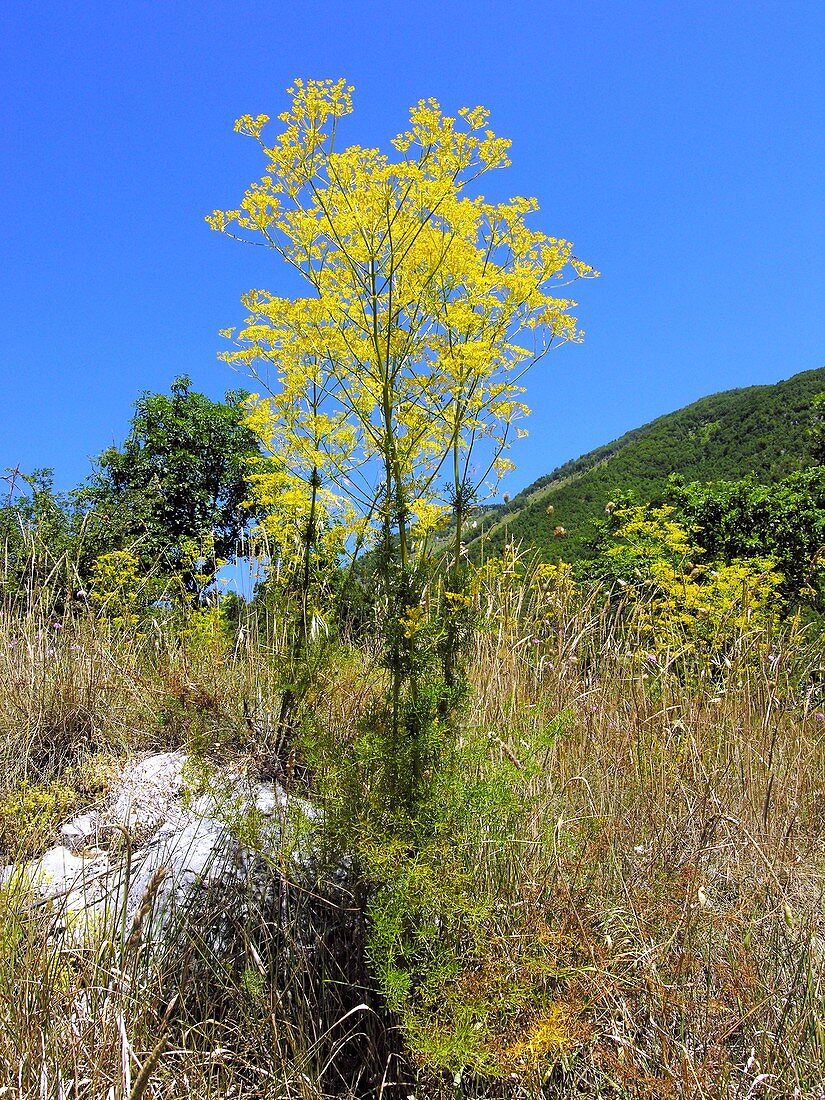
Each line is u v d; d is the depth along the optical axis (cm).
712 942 229
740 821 295
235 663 434
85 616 505
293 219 275
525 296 276
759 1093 187
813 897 264
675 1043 190
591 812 298
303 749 287
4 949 198
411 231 253
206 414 1670
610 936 220
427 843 208
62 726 376
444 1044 175
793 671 500
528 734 303
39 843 282
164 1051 185
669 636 529
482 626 256
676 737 379
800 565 1055
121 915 210
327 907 232
